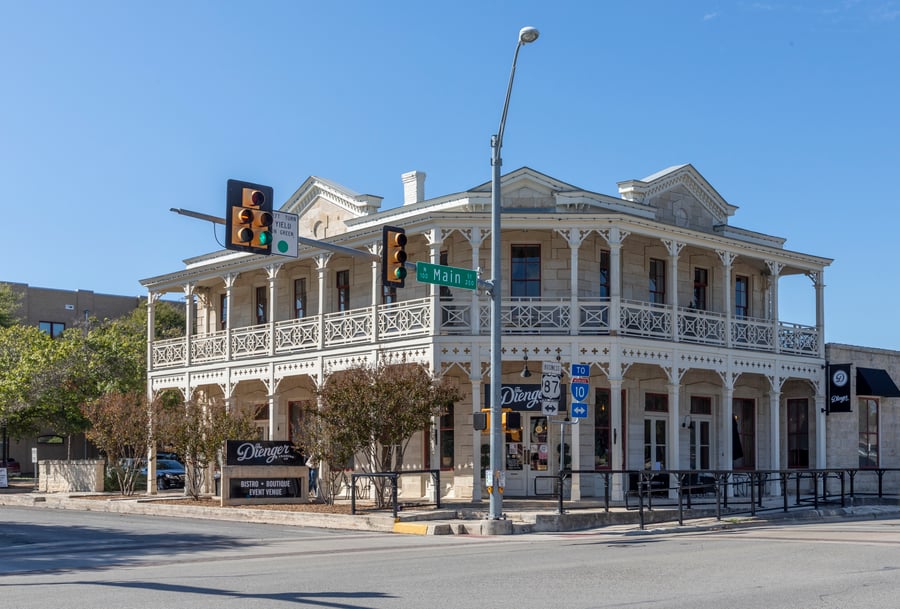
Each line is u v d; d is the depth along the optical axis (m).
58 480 41.06
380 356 29.91
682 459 32.78
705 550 17.08
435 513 24.28
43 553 18.48
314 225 36.81
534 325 29.42
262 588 12.74
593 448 30.72
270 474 29.33
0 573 15.22
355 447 26.53
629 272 31.69
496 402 22.20
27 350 45.66
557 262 30.72
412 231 29.38
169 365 38.28
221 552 18.27
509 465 30.52
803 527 22.36
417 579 13.38
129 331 53.84
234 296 38.91
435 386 26.72
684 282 33.41
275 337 33.94
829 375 34.44
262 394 37.53
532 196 31.23
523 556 16.52
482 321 28.91
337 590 12.38
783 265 33.66
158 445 35.72
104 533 22.66
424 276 20.83
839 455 35.62
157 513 30.22
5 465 52.91
